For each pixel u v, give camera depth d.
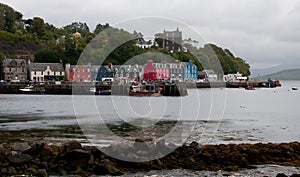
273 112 62.53
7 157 20.39
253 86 192.25
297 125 43.69
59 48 150.12
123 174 19.84
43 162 20.30
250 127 41.16
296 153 23.91
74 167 20.23
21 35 184.38
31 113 56.03
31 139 31.31
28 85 121.31
